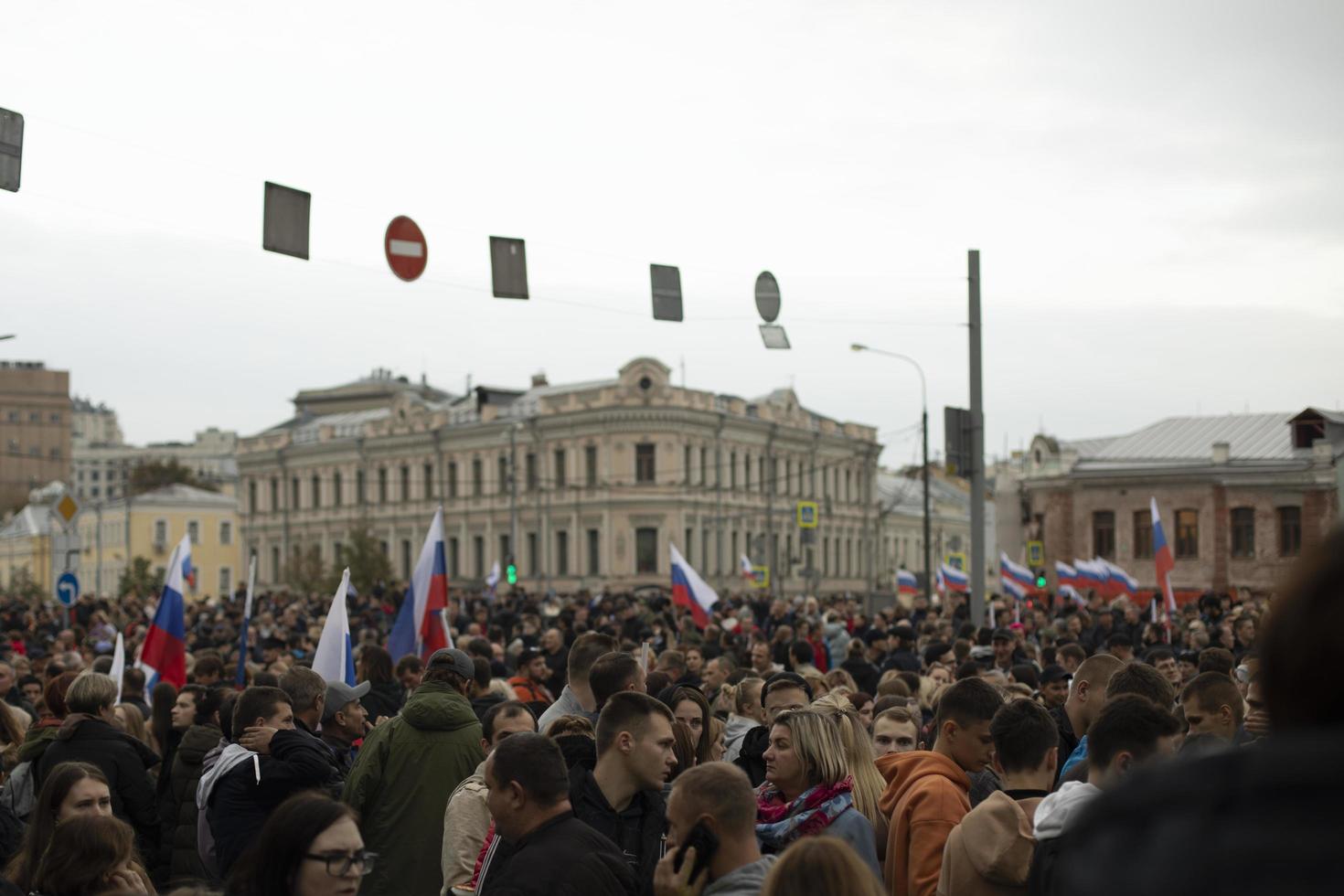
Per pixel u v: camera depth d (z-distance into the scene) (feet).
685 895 15.49
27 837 21.09
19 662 48.55
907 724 26.16
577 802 19.58
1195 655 39.47
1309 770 4.71
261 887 13.91
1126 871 5.02
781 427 281.74
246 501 332.19
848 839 19.35
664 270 55.98
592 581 261.85
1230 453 204.64
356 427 314.14
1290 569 5.08
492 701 34.37
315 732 26.32
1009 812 17.38
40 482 517.14
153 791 29.66
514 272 50.24
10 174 38.22
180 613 48.65
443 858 22.24
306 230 44.57
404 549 295.69
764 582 176.45
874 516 316.81
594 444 262.67
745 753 26.78
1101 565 134.72
